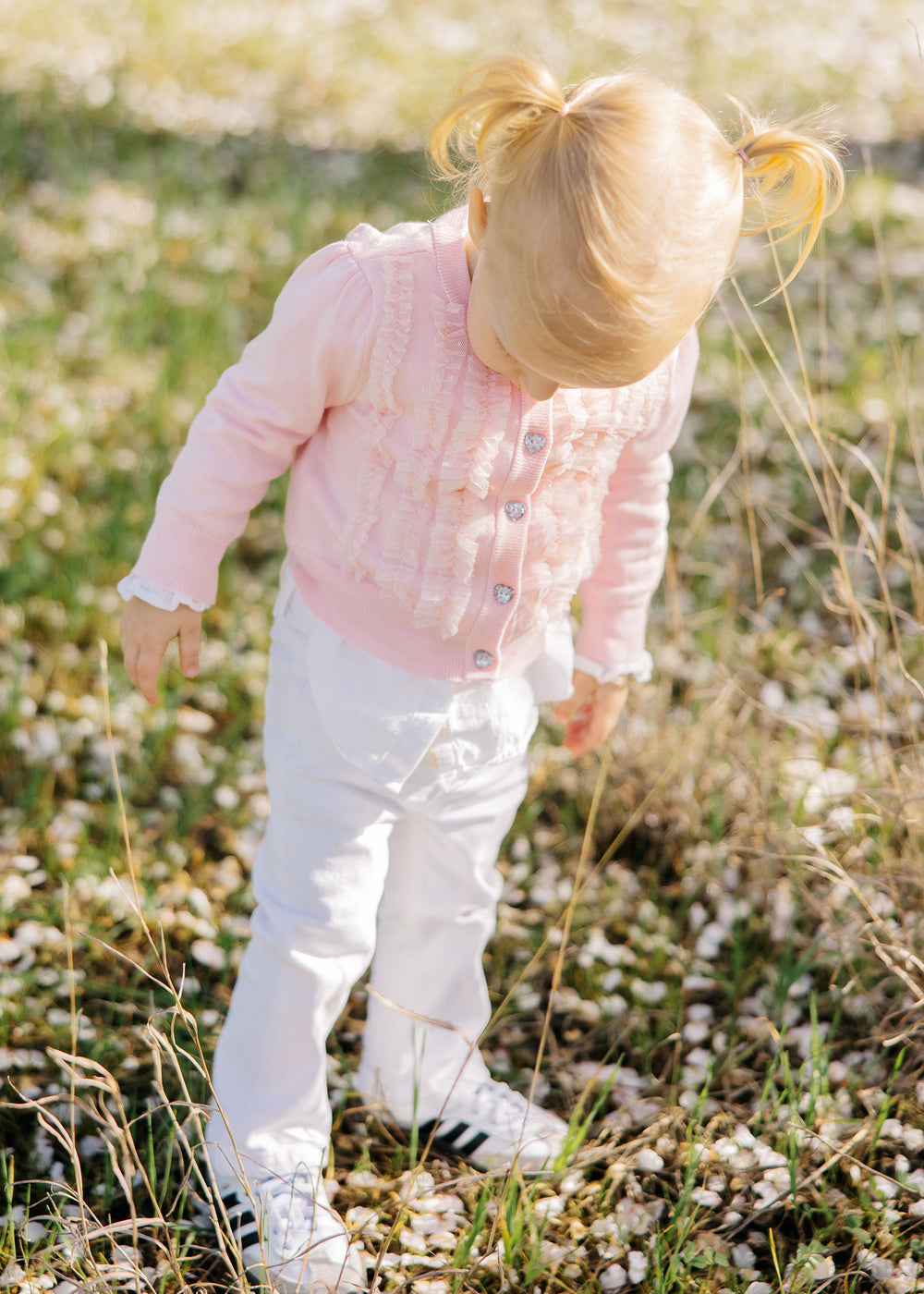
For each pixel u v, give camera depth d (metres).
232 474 1.64
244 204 5.68
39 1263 1.75
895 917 2.35
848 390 4.29
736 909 2.50
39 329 4.40
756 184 1.51
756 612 3.35
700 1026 2.28
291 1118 1.83
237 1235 1.80
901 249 5.50
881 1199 1.93
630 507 1.83
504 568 1.60
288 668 1.74
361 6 8.84
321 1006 1.78
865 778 2.65
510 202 1.32
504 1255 1.83
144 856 2.57
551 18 8.69
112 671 3.03
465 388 1.49
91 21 7.86
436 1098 2.06
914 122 7.14
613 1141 2.04
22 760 2.78
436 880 1.90
